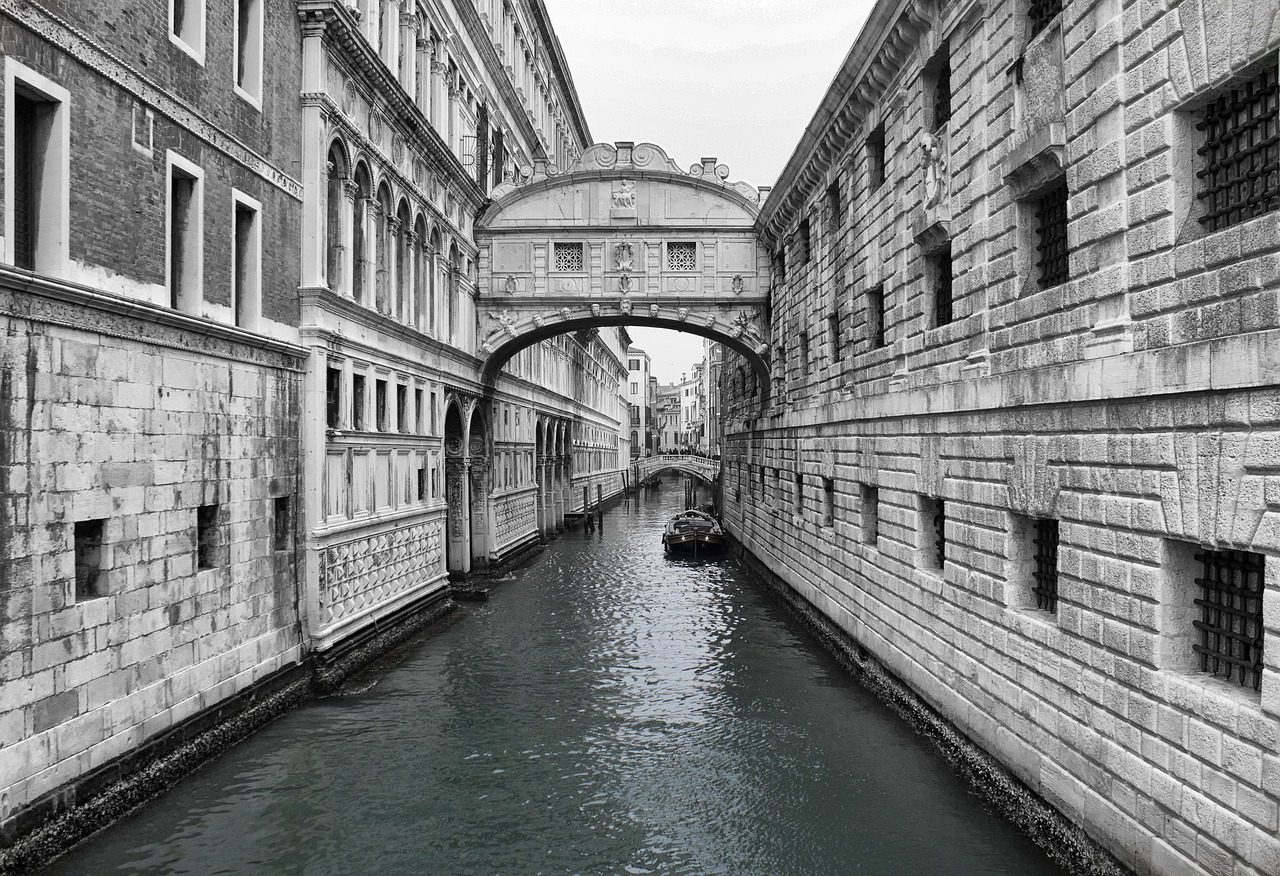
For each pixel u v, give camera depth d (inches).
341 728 544.1
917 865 377.1
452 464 1059.3
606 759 503.5
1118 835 333.4
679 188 1085.1
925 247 550.9
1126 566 330.3
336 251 657.6
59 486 366.9
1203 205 307.1
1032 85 404.8
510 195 1074.7
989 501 446.6
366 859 385.7
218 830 405.4
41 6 356.8
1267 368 257.6
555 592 1063.0
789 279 974.4
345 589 653.3
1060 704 376.8
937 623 519.2
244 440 519.8
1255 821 265.0
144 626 424.8
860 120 692.1
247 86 543.8
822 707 599.8
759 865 382.6
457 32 984.3
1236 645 296.4
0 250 340.5
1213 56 286.2
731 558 1400.1
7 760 340.5
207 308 485.1
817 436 839.1
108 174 401.1
